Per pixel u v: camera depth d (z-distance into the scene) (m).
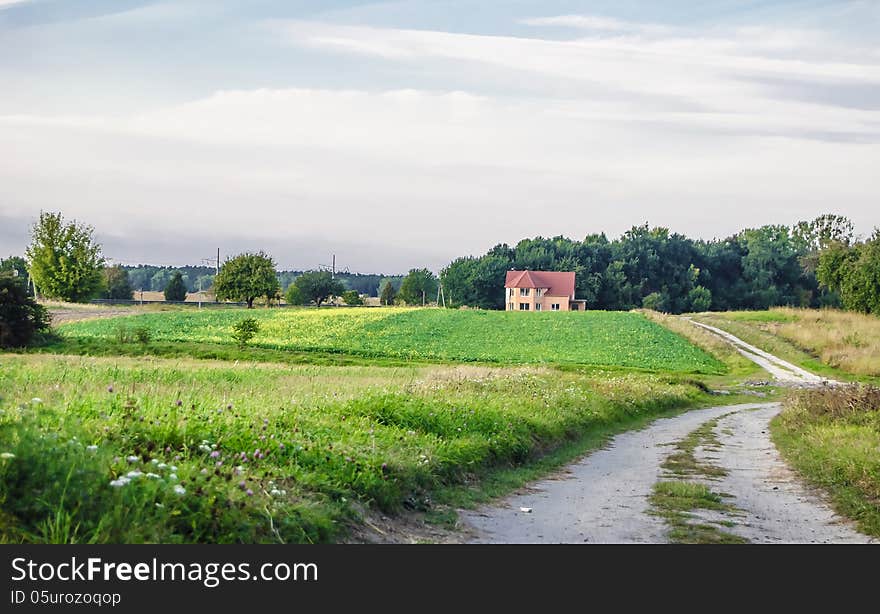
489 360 65.94
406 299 175.50
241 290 124.94
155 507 7.52
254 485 8.81
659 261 170.12
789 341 85.94
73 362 35.31
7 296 54.56
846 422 23.97
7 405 9.90
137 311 99.06
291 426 13.09
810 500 14.30
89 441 8.72
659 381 53.44
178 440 10.29
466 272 169.88
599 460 19.59
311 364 56.59
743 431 28.75
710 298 166.50
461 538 10.08
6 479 7.06
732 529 11.30
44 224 116.62
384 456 12.05
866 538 11.12
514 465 16.94
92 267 118.75
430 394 21.69
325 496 9.59
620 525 11.28
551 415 23.16
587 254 173.25
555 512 12.20
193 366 39.31
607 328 90.75
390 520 10.41
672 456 20.78
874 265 103.88
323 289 146.25
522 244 184.12
